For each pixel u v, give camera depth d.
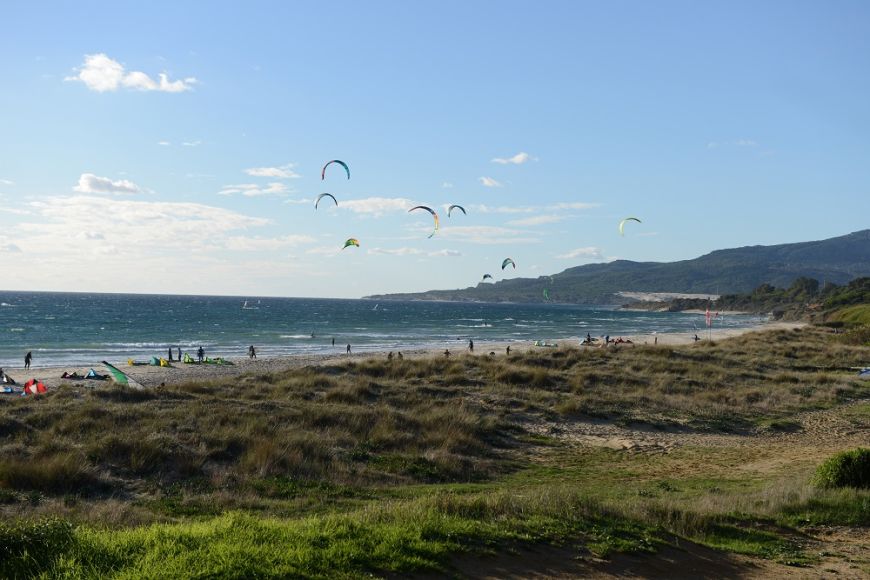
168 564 6.02
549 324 136.00
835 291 177.50
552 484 15.69
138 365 47.22
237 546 6.59
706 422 25.12
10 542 6.21
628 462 18.89
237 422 19.19
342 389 26.78
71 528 6.98
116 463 14.52
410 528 8.02
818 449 20.78
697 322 163.38
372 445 18.44
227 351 63.66
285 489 13.58
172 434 17.23
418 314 183.62
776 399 30.39
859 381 37.53
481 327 118.31
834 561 9.04
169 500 12.38
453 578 6.90
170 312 154.50
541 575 7.41
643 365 39.50
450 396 27.84
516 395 28.75
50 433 16.67
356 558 6.84
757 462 18.78
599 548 8.41
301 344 74.00
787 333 82.50
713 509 11.12
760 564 8.78
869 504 11.34
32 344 67.25
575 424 24.28
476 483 15.79
